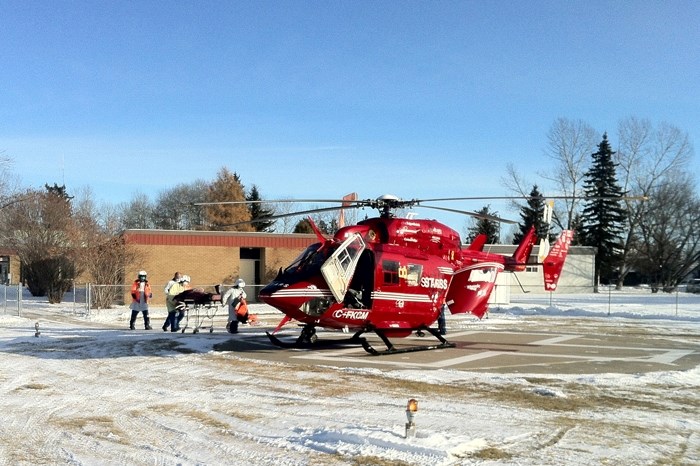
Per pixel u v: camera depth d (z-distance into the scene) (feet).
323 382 36.24
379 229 52.08
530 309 108.27
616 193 210.79
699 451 22.77
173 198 285.84
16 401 30.89
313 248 48.60
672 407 30.60
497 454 21.85
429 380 36.86
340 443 22.70
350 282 48.16
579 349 54.29
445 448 21.80
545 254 66.23
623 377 38.63
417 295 51.39
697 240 213.05
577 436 24.58
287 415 27.71
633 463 21.18
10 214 130.31
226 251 118.01
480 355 49.57
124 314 93.45
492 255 60.64
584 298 156.56
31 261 123.34
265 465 20.58
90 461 21.07
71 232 115.34
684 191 211.20
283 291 46.26
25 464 20.75
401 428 24.58
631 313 103.40
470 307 57.16
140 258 111.55
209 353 48.83
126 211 290.35
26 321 81.92
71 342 55.67
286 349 52.19
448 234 55.57
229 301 65.77
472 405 30.14
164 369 41.09
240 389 34.04
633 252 216.33
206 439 23.77
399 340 60.23
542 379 37.73
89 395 32.40
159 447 22.76
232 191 236.02
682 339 64.39
